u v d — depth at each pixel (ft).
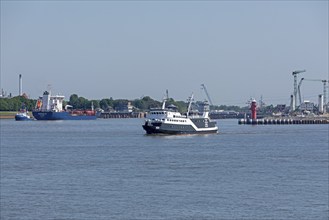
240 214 346.33
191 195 396.37
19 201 378.53
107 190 414.82
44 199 384.27
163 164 572.10
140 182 449.89
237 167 545.44
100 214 345.92
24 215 345.10
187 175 488.85
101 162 593.42
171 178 471.21
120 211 352.28
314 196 393.29
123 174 496.23
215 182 449.48
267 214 346.54
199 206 364.38
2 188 423.64
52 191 411.34
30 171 517.96
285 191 409.90
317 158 633.20
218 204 369.50
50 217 340.80
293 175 487.61
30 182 451.53
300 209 357.41
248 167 545.03
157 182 449.89
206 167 545.03
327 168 536.42
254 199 384.06
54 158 639.35
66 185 436.35
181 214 345.92
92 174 496.64
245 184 440.04
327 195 396.37
